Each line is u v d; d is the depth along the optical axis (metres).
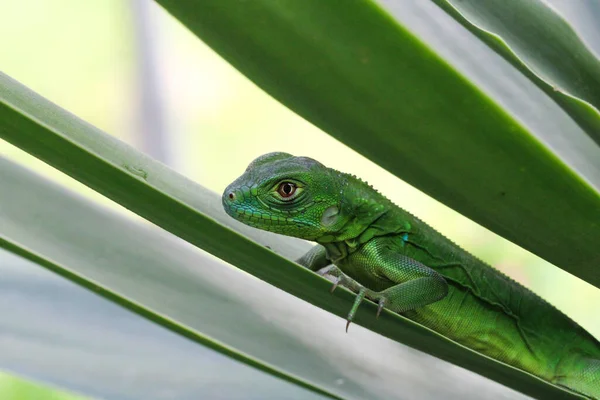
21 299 0.48
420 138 0.44
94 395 0.47
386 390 0.48
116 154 0.47
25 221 0.47
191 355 0.48
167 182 0.48
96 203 0.48
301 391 0.48
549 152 0.44
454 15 0.47
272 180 0.54
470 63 0.47
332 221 0.54
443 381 0.49
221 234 0.44
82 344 0.48
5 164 0.48
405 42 0.40
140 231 0.48
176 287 0.48
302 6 0.40
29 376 0.47
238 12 0.40
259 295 0.49
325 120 0.45
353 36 0.40
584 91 0.49
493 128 0.43
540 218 0.47
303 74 0.42
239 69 0.43
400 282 0.54
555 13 0.50
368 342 0.49
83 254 0.47
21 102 0.46
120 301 0.41
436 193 0.47
